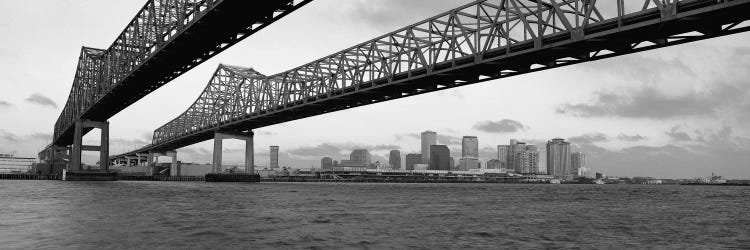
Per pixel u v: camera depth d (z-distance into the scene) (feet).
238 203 162.71
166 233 87.92
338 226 102.63
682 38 157.17
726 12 140.05
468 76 228.43
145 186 321.73
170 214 121.19
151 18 255.91
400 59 247.29
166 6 232.94
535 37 181.06
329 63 309.22
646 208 178.09
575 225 113.91
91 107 385.50
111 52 345.72
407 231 96.84
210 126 494.59
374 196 227.40
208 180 472.85
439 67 228.43
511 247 81.10
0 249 70.54
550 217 132.57
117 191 233.96
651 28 155.02
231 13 179.42
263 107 390.42
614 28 160.66
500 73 215.10
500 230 101.65
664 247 85.66
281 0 172.35
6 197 177.17
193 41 211.61
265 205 155.84
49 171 598.75
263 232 91.91
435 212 140.26
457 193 287.07
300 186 393.50
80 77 433.89
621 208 175.73
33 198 172.45
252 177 487.20
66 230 89.15
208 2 182.09
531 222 118.21
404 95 268.82
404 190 322.96
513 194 291.79
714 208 183.32
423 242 83.97
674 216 144.97
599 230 105.81
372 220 115.14
